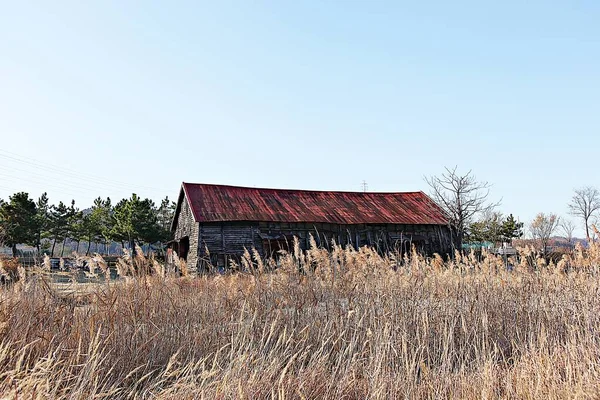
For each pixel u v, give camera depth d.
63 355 5.98
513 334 7.97
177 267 8.71
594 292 8.93
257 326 7.29
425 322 7.23
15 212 40.81
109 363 6.06
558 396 5.42
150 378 6.09
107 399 5.41
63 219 49.06
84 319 6.55
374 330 7.08
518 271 10.03
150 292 7.50
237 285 8.44
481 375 6.05
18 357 5.54
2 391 4.52
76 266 7.65
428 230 32.59
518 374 6.08
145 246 46.53
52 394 4.71
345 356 6.86
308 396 5.56
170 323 7.12
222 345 6.85
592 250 10.25
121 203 52.53
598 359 6.37
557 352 6.64
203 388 5.28
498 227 39.44
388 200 35.44
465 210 34.78
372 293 8.04
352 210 32.50
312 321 7.47
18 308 6.39
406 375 6.11
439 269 9.67
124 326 6.64
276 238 28.77
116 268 8.02
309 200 32.91
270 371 5.76
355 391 5.87
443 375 6.08
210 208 28.83
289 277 8.66
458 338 7.62
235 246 27.94
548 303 8.65
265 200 31.48
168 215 58.62
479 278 9.26
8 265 7.57
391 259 9.58
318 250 9.25
